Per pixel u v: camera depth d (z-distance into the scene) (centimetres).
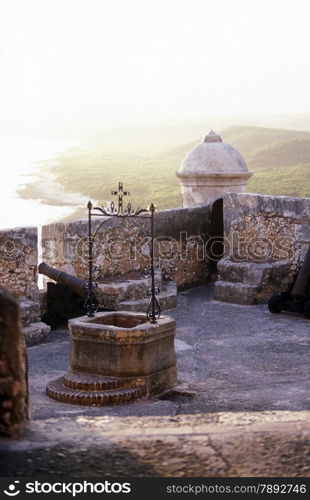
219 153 1576
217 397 769
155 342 788
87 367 796
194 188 1581
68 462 466
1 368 502
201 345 1045
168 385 810
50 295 1149
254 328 1146
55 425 559
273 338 1079
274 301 1233
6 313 494
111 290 1209
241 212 1411
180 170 1603
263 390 800
